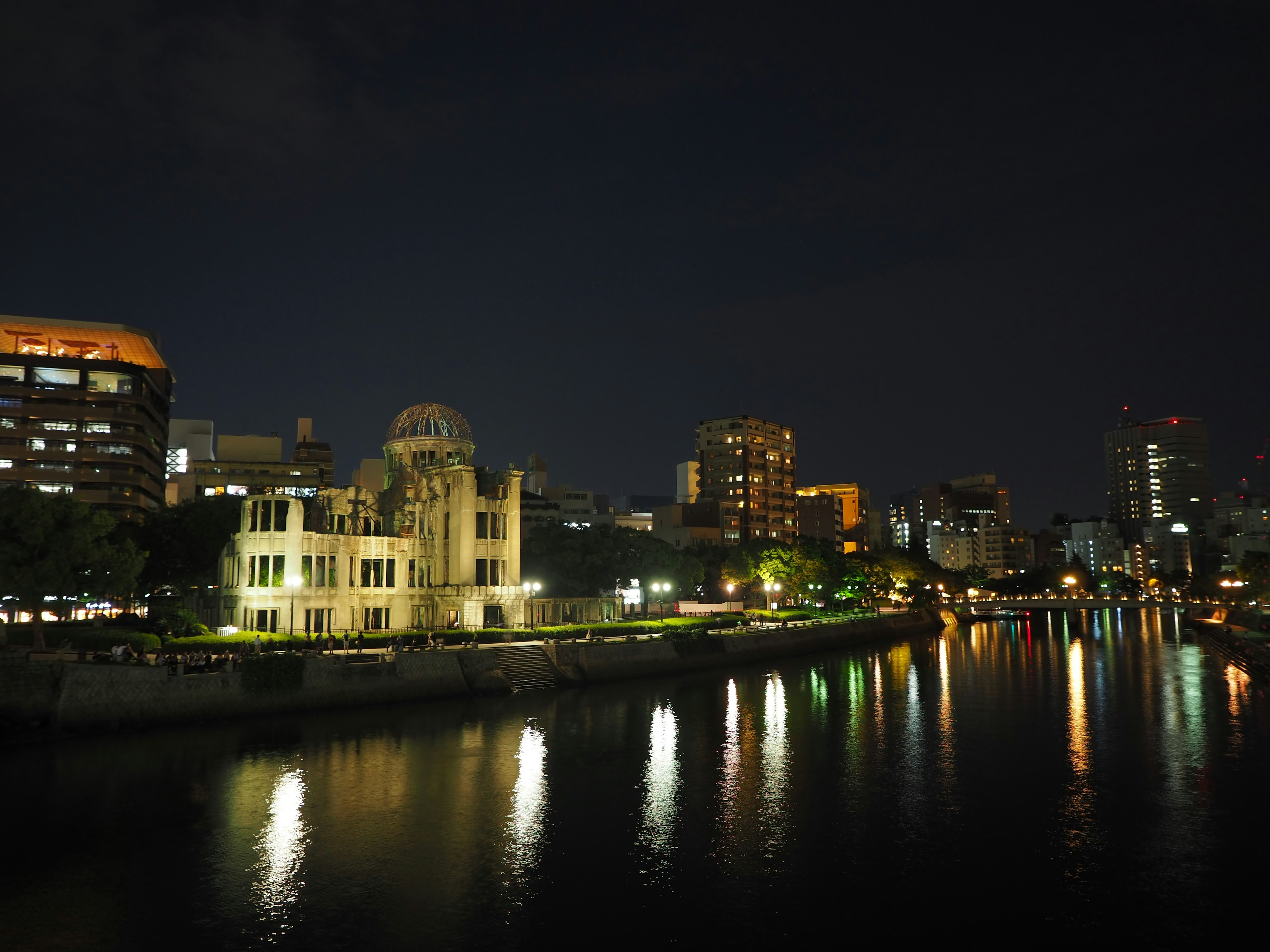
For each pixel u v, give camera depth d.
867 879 33.88
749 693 82.56
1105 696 80.62
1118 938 28.94
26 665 53.53
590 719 66.44
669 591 129.00
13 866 34.22
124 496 122.19
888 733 62.41
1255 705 73.81
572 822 40.50
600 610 107.81
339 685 66.56
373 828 39.12
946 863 35.62
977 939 28.88
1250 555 153.00
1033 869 34.94
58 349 130.75
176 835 37.78
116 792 43.59
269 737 56.62
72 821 39.31
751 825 40.44
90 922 29.47
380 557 86.06
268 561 78.12
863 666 108.75
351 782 46.56
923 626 179.75
